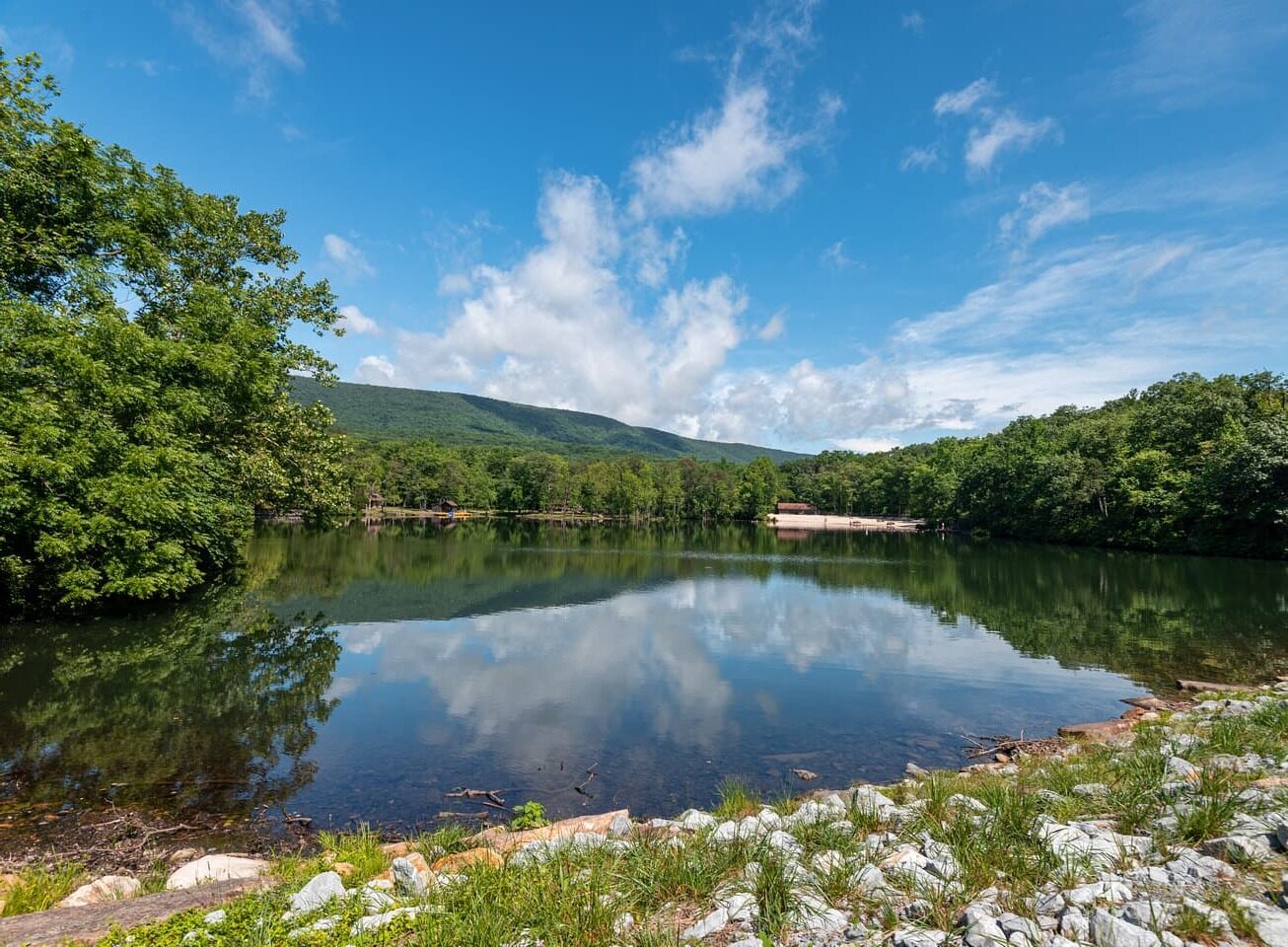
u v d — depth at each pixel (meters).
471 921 4.21
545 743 11.58
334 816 8.57
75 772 9.66
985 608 27.11
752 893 4.54
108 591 17.33
